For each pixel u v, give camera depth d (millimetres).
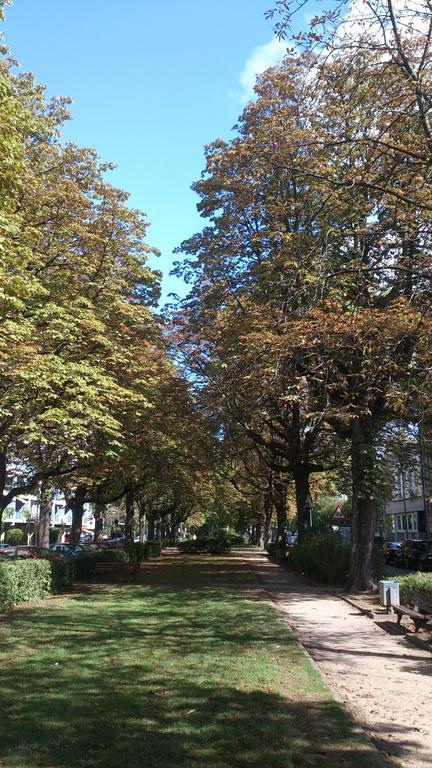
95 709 5895
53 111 18672
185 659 8125
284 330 12789
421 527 59906
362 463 17859
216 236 21156
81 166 18516
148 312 20359
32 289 10969
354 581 18234
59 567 17656
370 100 10539
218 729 5359
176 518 68938
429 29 9664
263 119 19750
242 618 11898
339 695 6707
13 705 6008
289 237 15469
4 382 14844
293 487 41344
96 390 15438
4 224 9305
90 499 34531
